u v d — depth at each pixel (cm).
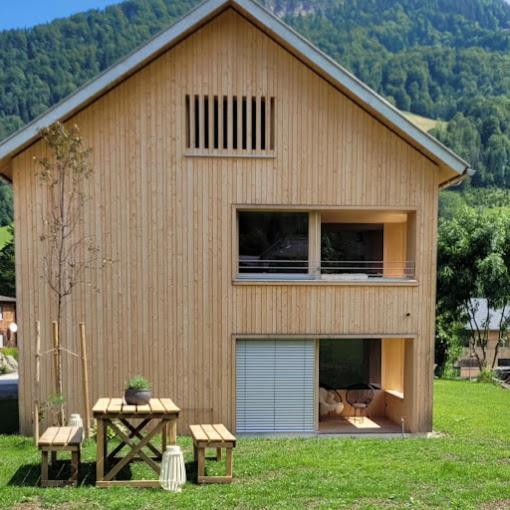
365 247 1464
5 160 1218
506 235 2591
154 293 1270
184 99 1263
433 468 981
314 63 1241
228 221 1280
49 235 1233
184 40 1262
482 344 2875
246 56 1273
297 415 1298
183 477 850
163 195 1268
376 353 1483
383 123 1296
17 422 1399
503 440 1266
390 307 1309
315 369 1302
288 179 1286
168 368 1273
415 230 1313
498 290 2591
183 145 1267
